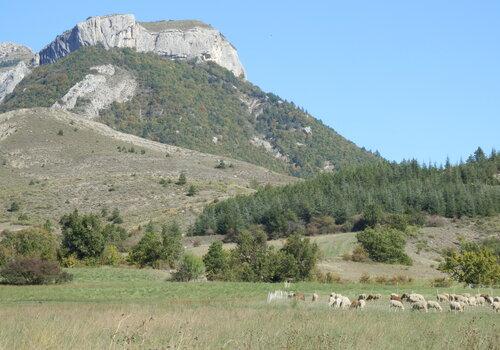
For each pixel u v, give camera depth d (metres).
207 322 25.95
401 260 101.88
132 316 28.25
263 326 24.28
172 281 76.44
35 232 94.12
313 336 20.45
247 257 82.69
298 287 68.06
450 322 28.55
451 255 85.06
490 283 79.12
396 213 130.00
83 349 17.33
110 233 112.00
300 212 136.50
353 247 109.00
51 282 71.06
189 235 133.62
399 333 22.98
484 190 142.62
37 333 18.95
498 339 20.91
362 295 52.66
